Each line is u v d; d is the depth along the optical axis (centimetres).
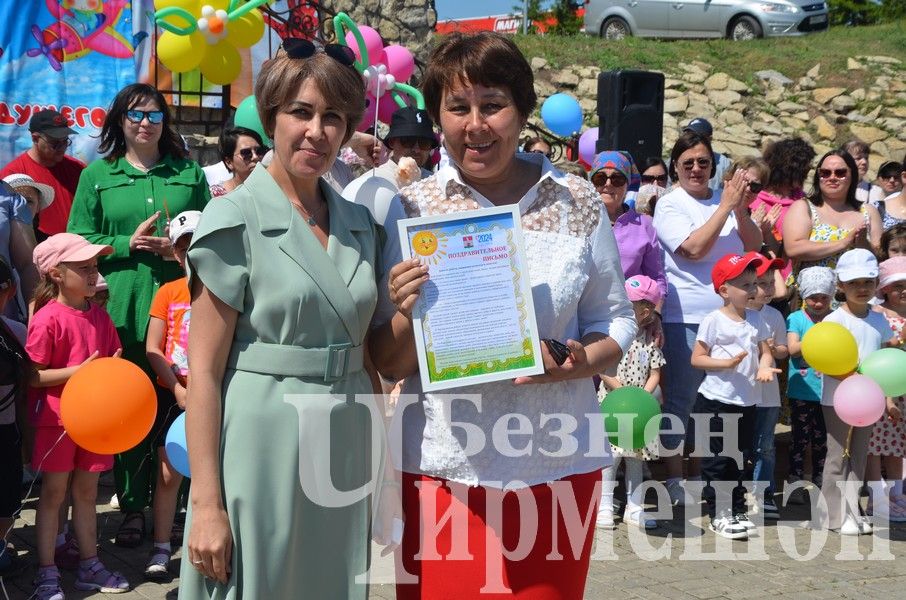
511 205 276
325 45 272
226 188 594
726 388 588
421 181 299
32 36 798
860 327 604
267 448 261
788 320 653
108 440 385
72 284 458
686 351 627
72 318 458
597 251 295
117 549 509
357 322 271
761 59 1766
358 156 600
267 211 264
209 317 261
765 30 1888
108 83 835
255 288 261
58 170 620
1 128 788
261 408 261
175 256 491
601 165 630
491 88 277
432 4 1170
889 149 1581
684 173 640
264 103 270
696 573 517
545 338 285
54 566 448
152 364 489
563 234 289
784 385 805
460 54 278
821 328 556
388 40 1145
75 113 819
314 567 271
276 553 262
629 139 948
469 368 273
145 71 855
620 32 1975
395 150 624
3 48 787
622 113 946
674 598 480
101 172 526
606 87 952
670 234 626
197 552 256
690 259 626
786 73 1738
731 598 483
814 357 555
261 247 261
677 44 1845
